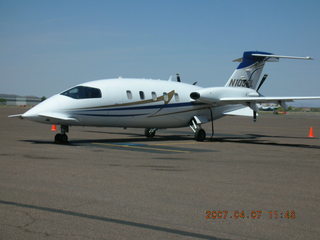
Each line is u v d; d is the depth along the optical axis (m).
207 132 31.02
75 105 17.44
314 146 19.75
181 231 5.64
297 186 8.96
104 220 6.05
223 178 9.71
